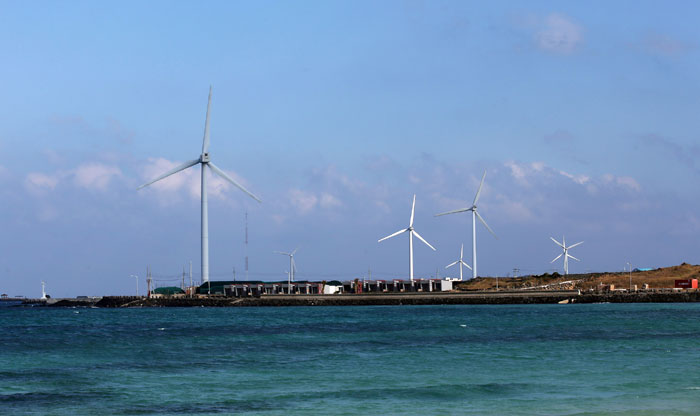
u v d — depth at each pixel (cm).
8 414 6197
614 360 9225
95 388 7500
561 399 6550
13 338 14338
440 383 7562
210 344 12369
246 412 6181
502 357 9762
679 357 9444
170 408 6397
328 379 7969
